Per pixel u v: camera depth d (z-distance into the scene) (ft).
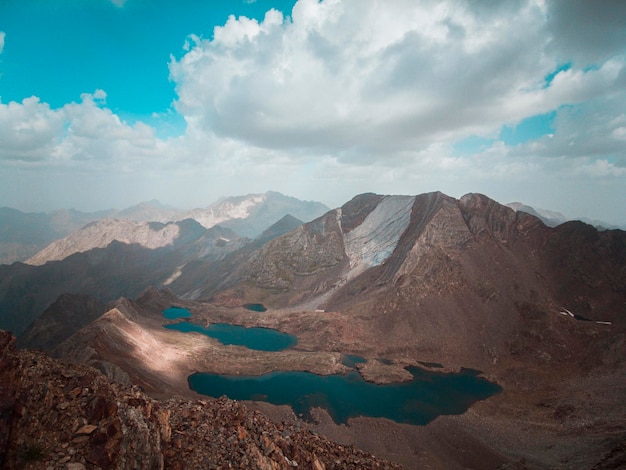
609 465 147.02
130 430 61.31
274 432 99.30
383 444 201.26
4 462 49.34
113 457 55.93
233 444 79.05
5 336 65.00
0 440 49.85
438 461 185.06
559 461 175.11
